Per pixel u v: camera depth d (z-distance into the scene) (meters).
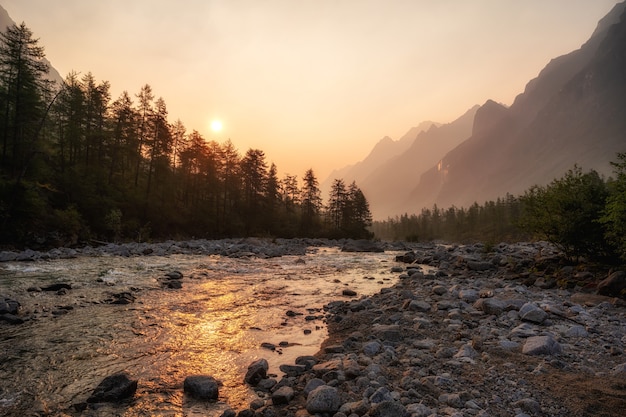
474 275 19.20
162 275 18.61
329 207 95.50
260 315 11.59
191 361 7.54
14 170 36.06
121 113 54.38
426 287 16.06
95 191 45.16
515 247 30.75
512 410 5.12
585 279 14.31
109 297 13.10
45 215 33.25
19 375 6.53
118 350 8.00
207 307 12.37
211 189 71.81
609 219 12.41
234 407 5.58
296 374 6.87
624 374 6.27
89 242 35.50
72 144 47.50
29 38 38.81
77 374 6.66
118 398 5.68
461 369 6.62
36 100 39.31
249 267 24.12
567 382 5.98
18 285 14.59
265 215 80.44
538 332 8.80
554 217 16.27
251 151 79.38
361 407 5.10
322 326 10.51
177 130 72.69
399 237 180.38
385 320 10.42
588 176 15.99
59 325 9.67
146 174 62.81
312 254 38.00
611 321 9.76
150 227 51.50
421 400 5.43
